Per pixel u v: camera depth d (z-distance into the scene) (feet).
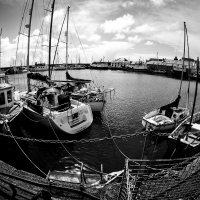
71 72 285.84
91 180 17.75
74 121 41.14
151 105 77.10
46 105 44.47
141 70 294.05
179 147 30.99
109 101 84.17
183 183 15.48
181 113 48.96
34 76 49.88
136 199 12.86
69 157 32.40
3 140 28.71
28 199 13.94
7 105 37.68
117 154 33.91
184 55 58.95
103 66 368.68
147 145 12.48
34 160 30.96
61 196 14.84
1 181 16.21
